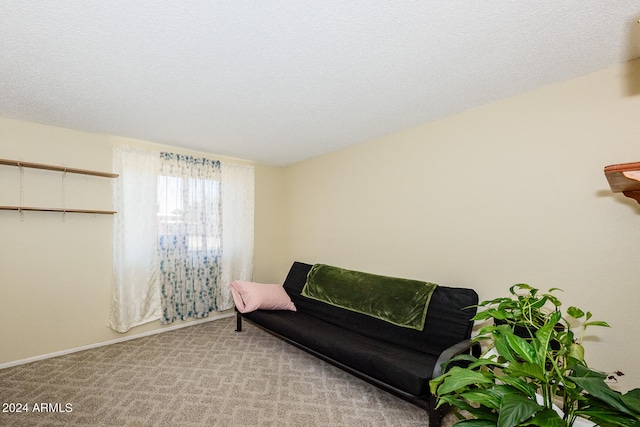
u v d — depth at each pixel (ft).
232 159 13.17
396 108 7.77
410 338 7.86
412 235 9.19
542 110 6.70
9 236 8.40
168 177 11.21
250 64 5.60
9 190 8.42
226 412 6.31
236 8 4.12
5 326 8.31
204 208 12.07
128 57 5.36
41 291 8.85
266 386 7.39
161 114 8.09
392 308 8.45
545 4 4.10
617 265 5.80
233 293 11.14
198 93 6.82
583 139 6.19
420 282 8.50
